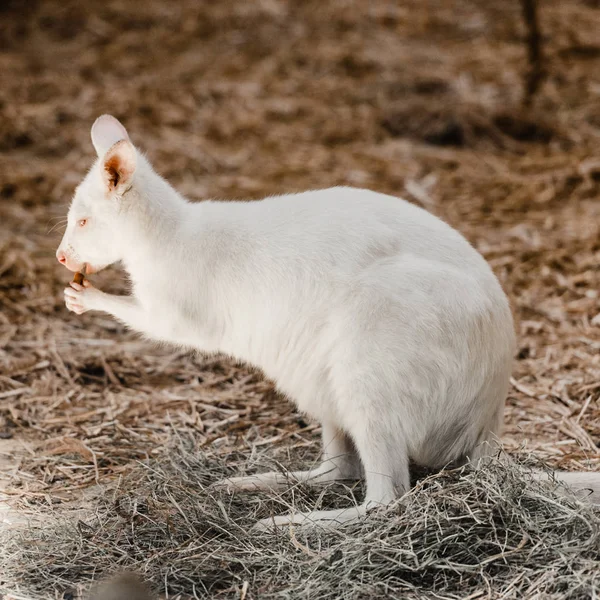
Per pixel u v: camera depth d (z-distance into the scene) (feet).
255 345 22.61
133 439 26.14
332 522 20.44
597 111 55.77
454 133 53.26
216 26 71.36
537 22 55.98
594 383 28.12
